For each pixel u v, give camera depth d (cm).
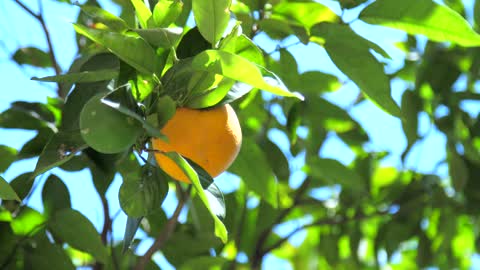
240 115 125
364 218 142
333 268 146
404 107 133
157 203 92
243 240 136
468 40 102
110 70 92
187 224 124
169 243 121
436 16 101
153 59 90
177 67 90
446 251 146
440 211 144
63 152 91
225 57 86
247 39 93
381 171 146
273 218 135
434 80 137
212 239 121
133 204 91
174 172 91
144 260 112
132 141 86
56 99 112
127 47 90
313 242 154
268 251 135
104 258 110
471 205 144
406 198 145
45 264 111
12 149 112
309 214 149
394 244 144
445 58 137
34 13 122
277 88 86
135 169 112
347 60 104
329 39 105
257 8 108
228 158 92
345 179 134
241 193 135
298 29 105
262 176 115
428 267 144
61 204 112
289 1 108
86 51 113
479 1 122
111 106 85
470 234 154
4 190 95
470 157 141
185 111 91
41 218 111
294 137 121
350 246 145
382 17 104
